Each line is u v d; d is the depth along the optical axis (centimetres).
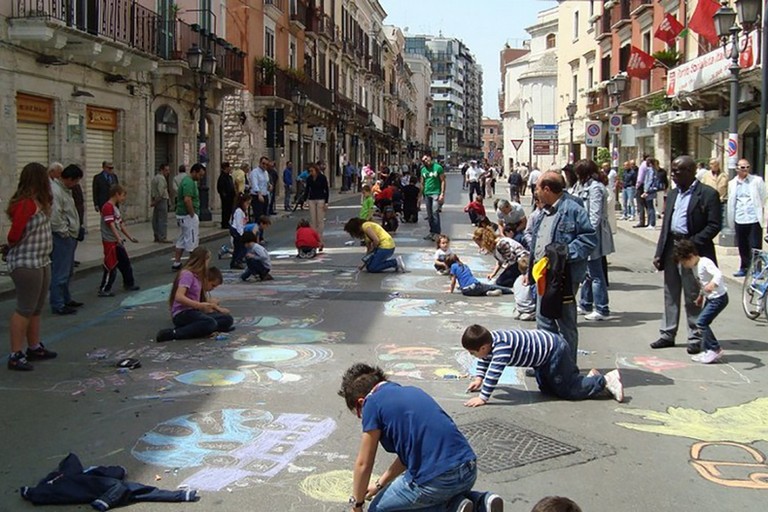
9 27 1620
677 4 2892
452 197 4444
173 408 638
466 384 714
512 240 1225
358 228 1441
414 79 12938
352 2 5975
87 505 459
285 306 1090
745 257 1327
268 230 2316
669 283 854
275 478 500
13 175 1659
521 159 6850
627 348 862
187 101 2633
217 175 2944
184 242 1436
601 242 1001
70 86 1888
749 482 501
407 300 1145
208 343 865
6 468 514
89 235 1908
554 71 6350
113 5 2020
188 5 2695
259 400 660
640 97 3142
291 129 4181
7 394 675
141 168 2300
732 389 707
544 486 490
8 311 1041
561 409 646
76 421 606
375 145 7194
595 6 4138
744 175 1319
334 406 645
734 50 1612
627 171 2605
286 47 4056
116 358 797
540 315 704
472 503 385
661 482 499
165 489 481
